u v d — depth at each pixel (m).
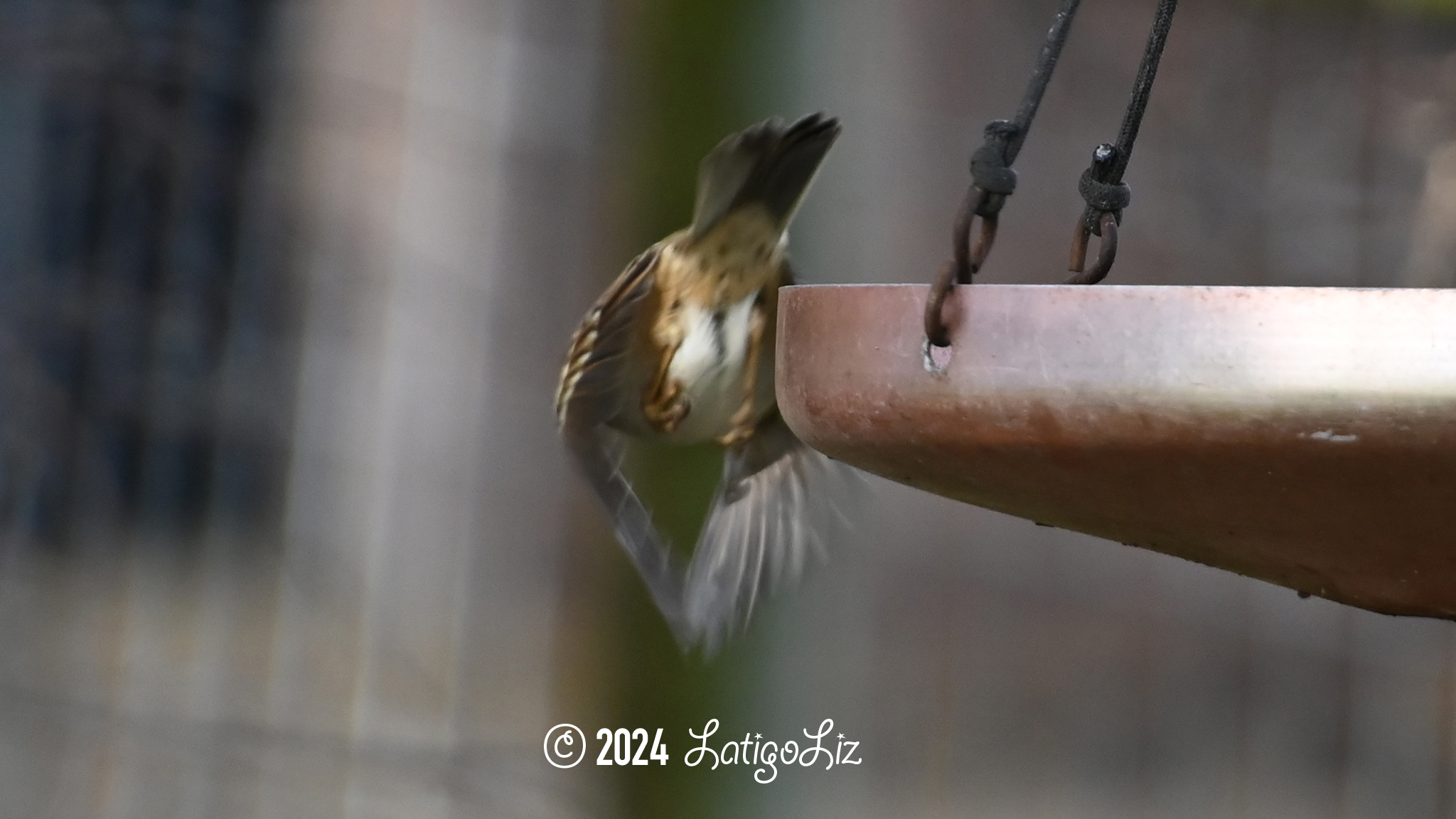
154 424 9.02
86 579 9.16
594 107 8.82
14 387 8.73
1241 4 10.70
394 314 10.06
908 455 3.37
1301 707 10.82
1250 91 10.84
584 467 5.64
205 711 9.34
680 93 7.39
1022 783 10.79
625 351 5.71
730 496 5.84
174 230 9.09
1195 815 10.77
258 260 9.31
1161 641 10.98
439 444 10.12
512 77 10.27
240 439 9.26
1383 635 10.77
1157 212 10.59
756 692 7.67
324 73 9.31
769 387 5.73
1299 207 10.55
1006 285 3.17
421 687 9.96
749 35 7.36
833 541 7.61
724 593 5.75
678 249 5.57
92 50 8.81
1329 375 2.91
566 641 9.62
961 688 10.84
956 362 3.20
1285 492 3.09
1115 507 3.36
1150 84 4.01
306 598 9.66
